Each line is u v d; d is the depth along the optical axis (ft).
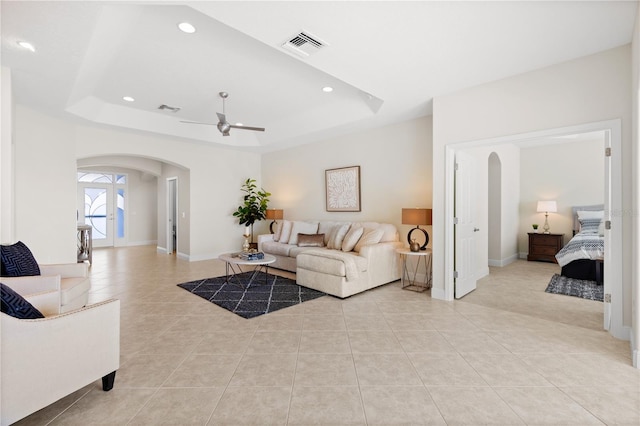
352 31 7.78
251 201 22.33
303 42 8.28
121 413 5.48
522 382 6.45
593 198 20.40
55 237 14.64
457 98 11.66
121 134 17.74
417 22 7.44
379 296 12.84
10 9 6.70
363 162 17.42
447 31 7.82
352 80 10.71
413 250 13.50
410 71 10.04
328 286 12.89
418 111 13.97
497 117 10.73
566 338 8.63
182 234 22.36
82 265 9.98
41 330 4.95
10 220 9.39
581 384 6.37
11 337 4.61
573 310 11.03
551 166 21.76
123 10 7.66
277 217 21.47
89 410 5.55
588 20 7.39
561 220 21.42
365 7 6.85
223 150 22.75
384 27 7.62
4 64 9.21
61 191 14.97
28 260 8.52
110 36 8.72
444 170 12.11
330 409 5.59
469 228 13.53
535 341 8.44
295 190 21.68
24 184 13.30
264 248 19.25
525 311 10.94
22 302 5.18
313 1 6.61
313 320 10.09
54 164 14.64
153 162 25.73
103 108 15.38
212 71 11.80
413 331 9.17
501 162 19.45
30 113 13.50
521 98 10.23
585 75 9.11
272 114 17.28
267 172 24.14
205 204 21.93
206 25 8.84
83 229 20.24
